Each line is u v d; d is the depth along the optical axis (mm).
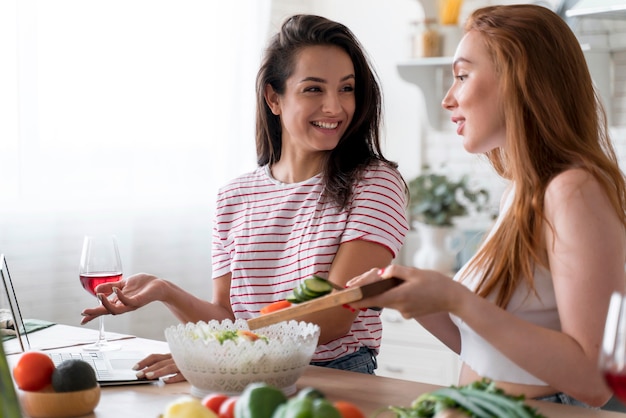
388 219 2271
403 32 4688
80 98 3842
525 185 1794
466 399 1267
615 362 1217
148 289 2170
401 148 4754
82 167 3867
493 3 4352
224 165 4375
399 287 1604
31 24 3652
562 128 1792
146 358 1978
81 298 3906
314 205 2354
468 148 1940
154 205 4145
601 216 1689
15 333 2371
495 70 1861
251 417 1174
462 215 4293
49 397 1620
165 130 4164
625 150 4012
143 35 4055
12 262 3658
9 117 3617
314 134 2314
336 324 2172
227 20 4355
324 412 1104
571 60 1841
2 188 3615
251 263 2393
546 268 1783
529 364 1628
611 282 1662
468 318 1619
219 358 1714
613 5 3400
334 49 2316
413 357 4031
